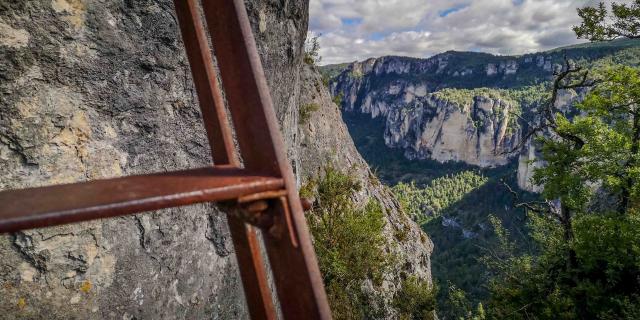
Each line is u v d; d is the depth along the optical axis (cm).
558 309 1206
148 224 309
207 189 101
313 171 1981
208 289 371
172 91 340
